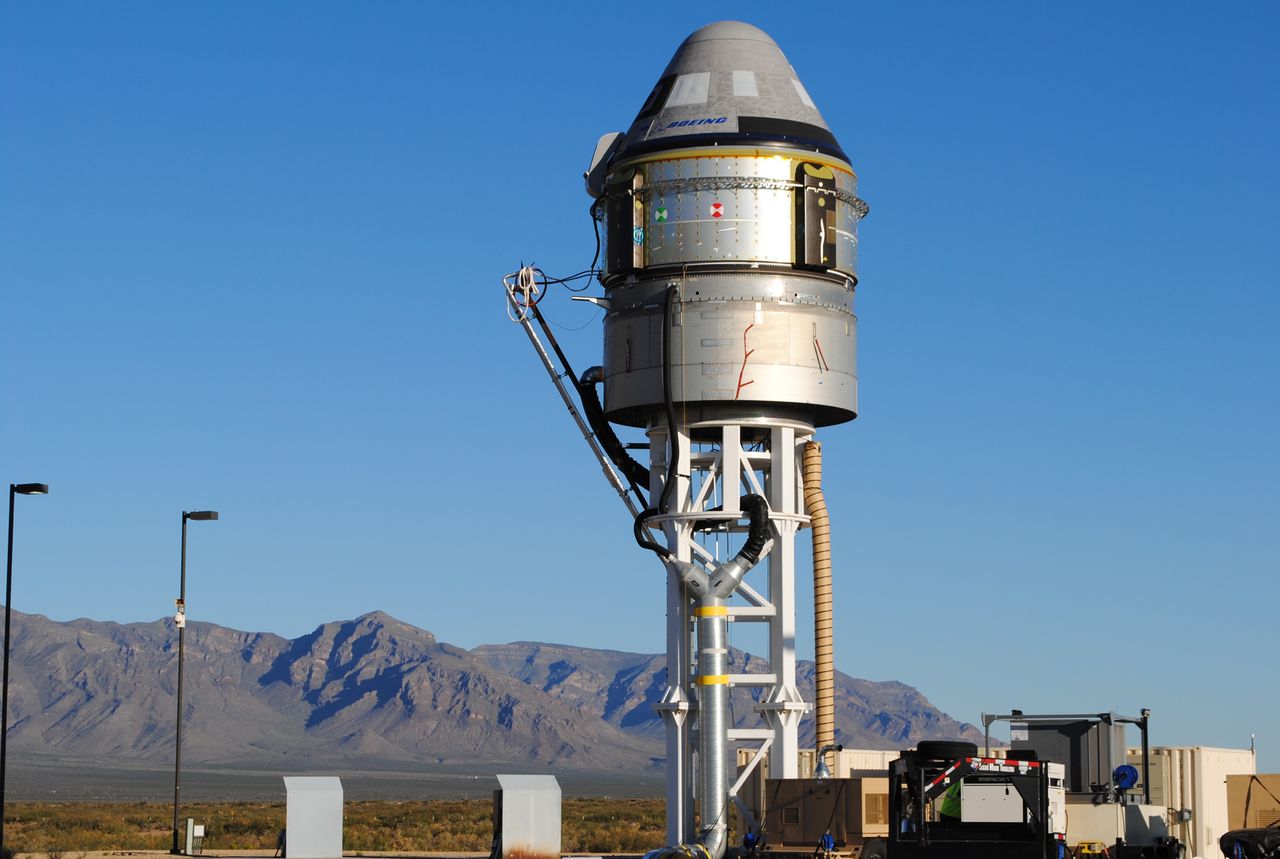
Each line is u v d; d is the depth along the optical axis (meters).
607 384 57.84
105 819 128.88
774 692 55.56
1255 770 62.97
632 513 60.59
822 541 58.56
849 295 57.59
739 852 52.72
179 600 69.69
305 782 62.62
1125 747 50.88
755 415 56.25
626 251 56.69
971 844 39.66
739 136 56.00
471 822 127.81
